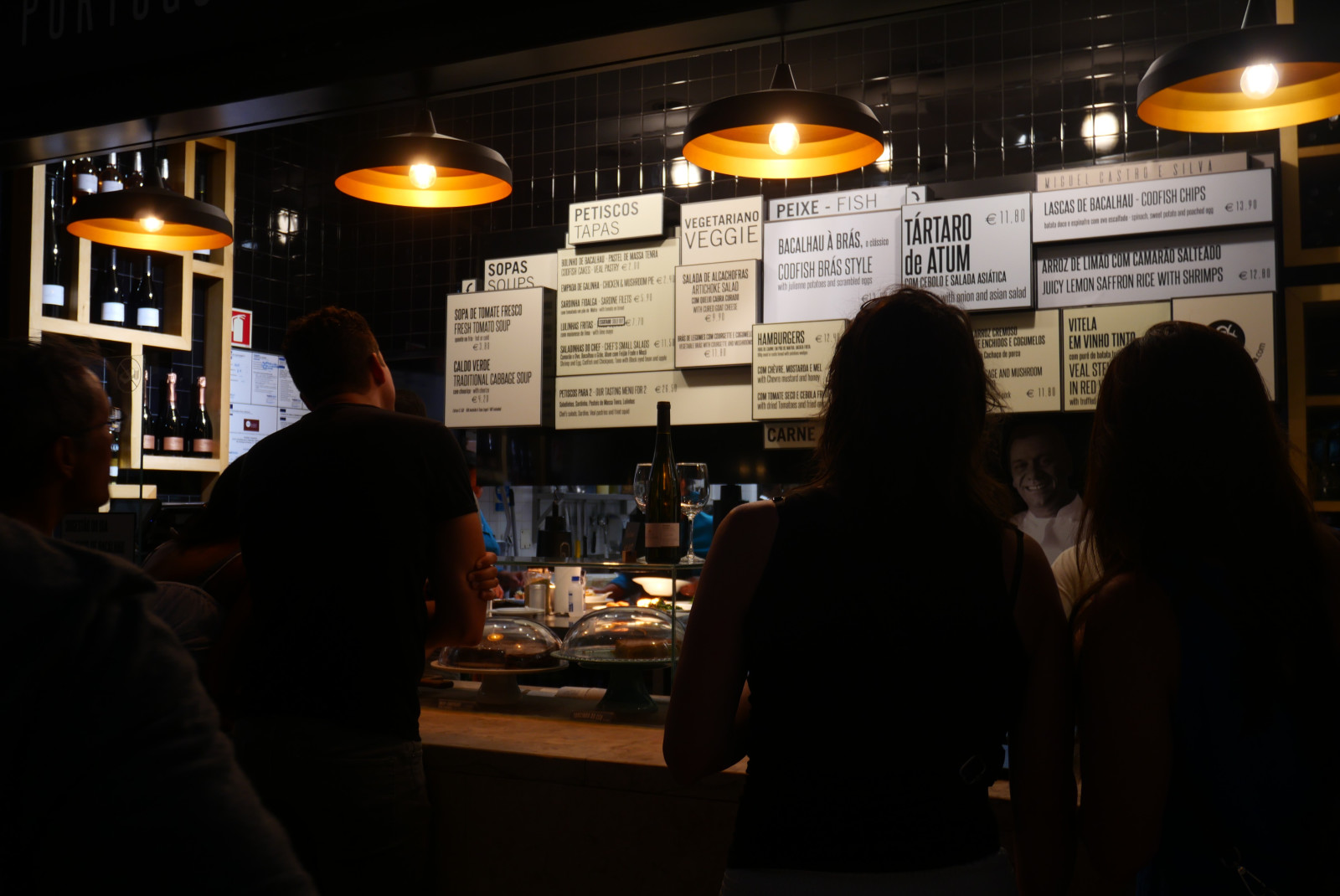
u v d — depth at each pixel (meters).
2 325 3.14
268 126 1.93
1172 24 3.19
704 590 0.85
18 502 0.67
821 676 0.79
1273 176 3.00
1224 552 0.83
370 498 1.40
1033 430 3.24
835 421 0.88
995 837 0.83
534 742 1.56
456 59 1.64
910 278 3.37
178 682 0.45
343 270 4.48
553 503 3.77
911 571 0.80
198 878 0.41
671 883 1.40
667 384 3.76
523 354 3.89
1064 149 3.32
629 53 1.62
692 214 3.70
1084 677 0.87
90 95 1.90
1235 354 0.88
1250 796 0.79
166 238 2.63
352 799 1.32
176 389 3.74
